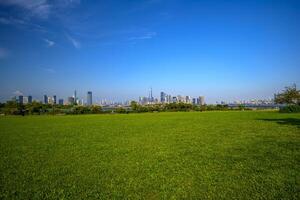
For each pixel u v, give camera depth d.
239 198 7.33
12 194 7.95
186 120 39.31
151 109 82.88
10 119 49.25
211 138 18.89
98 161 12.13
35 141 19.02
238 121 35.12
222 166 10.78
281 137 18.75
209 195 7.61
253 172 9.79
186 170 10.30
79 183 8.94
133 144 16.98
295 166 10.51
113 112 79.06
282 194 7.53
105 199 7.49
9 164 11.69
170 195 7.70
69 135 22.59
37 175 9.95
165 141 18.05
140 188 8.34
